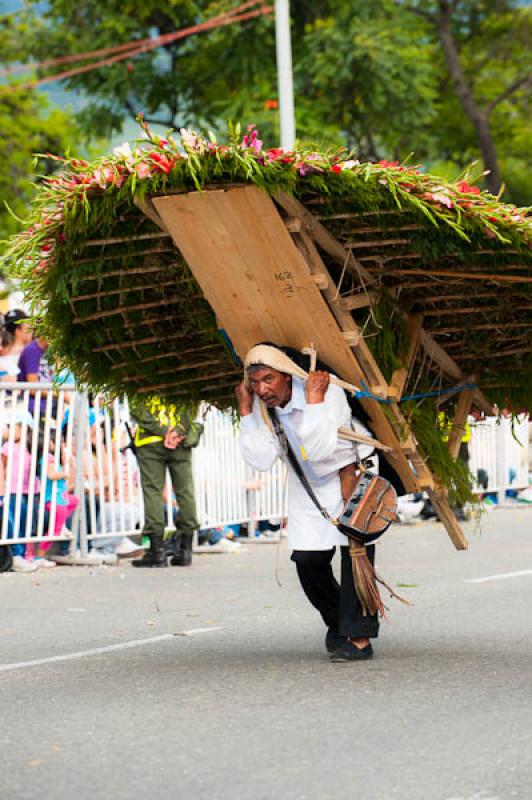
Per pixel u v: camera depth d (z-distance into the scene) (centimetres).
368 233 824
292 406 834
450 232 813
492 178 4012
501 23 4238
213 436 1745
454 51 3984
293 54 3497
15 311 1677
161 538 1548
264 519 1859
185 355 951
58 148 4506
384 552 1662
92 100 3688
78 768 633
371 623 885
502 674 853
